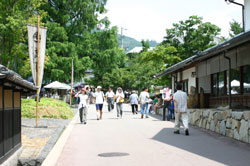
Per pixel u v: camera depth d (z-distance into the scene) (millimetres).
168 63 30906
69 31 43625
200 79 20516
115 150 9055
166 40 32438
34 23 26031
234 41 10195
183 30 31531
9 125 7395
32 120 17406
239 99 14891
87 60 43594
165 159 7727
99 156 8242
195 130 13789
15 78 6168
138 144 10055
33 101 19922
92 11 44656
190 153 8477
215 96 18078
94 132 13211
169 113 18625
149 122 17516
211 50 12539
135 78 51938
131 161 7555
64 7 43812
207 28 30641
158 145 9836
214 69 16578
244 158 7762
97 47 46812
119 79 52281
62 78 43156
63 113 19594
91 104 42375
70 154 8586
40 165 7645
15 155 7488
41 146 9430
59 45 41156
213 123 13367
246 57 12883
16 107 8352
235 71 15508
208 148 9234
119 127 15023
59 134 12148
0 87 6641
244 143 10117
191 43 30672
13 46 26594
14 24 24203
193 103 18344
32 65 15164
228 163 7203
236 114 11039
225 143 10148
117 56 46844
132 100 24109
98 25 46844
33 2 26188
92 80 56031
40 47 15242
